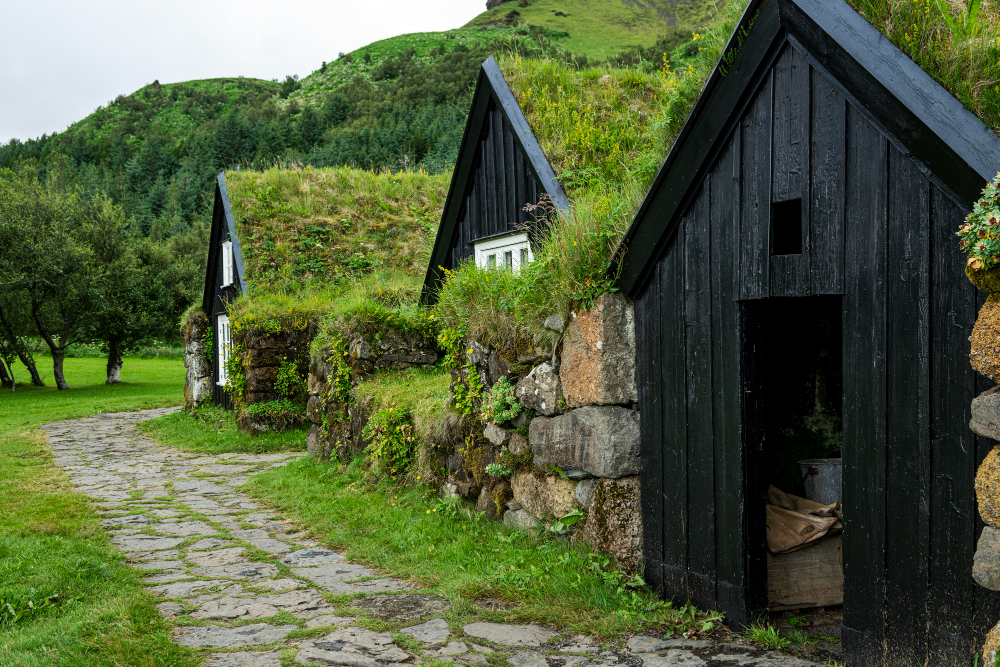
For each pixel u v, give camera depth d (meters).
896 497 3.23
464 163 10.41
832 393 5.45
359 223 17.47
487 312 6.34
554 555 5.12
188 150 134.00
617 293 4.85
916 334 3.11
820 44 3.44
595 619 4.25
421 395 8.71
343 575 5.36
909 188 3.12
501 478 6.24
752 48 3.81
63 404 22.14
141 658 3.66
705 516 4.27
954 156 2.82
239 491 9.11
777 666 3.56
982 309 2.64
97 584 5.04
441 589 4.86
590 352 4.92
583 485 5.16
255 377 14.13
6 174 29.95
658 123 5.23
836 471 5.02
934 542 3.05
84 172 128.75
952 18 3.15
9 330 26.56
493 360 6.30
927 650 3.09
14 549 5.86
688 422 4.41
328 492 8.39
